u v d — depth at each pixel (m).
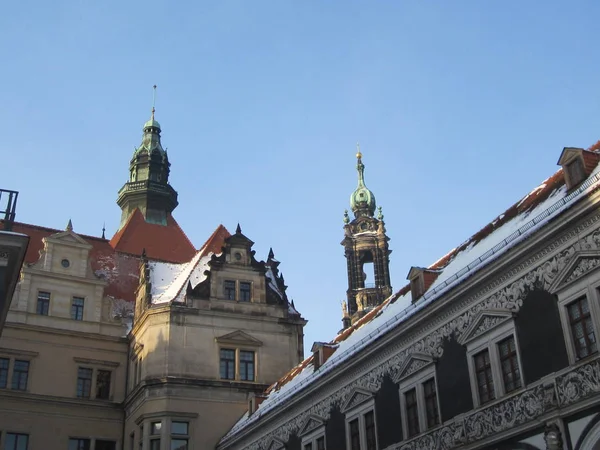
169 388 49.59
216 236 60.59
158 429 48.69
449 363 28.61
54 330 54.50
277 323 54.88
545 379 23.67
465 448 26.66
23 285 54.97
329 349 39.91
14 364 52.75
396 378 31.56
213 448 49.12
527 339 24.98
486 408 26.05
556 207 25.20
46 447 51.25
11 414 51.12
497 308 26.50
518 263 25.94
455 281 28.70
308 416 37.97
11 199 24.19
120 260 64.75
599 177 23.78
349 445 34.06
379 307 40.12
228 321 53.47
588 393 22.00
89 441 52.75
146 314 52.56
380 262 108.81
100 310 57.00
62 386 53.53
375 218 113.50
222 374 51.72
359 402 33.81
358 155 122.38
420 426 29.52
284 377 48.75
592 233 23.22
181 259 71.19
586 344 22.77
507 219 30.16
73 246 58.19
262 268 56.34
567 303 23.72
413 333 31.03
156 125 85.12
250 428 43.94
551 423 23.09
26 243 22.56
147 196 78.50
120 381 55.53
